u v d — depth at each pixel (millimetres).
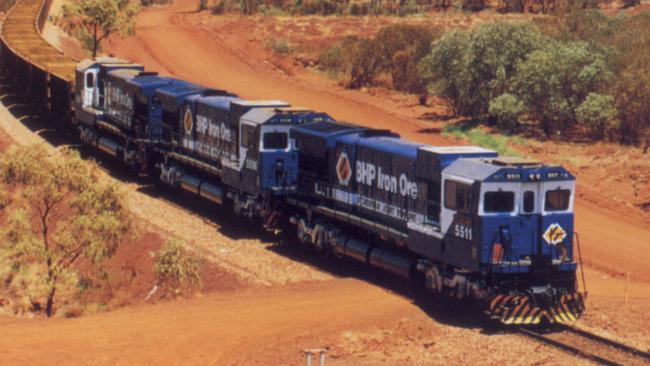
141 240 54188
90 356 33594
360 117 88312
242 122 54250
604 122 74625
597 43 90062
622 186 63000
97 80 76750
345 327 37094
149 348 34531
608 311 40031
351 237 47312
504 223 37250
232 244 52688
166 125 66250
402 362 33250
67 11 124750
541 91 77875
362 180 46406
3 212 56875
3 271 50875
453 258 38781
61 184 50500
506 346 34750
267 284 45031
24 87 94375
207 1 174750
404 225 43062
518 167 37469
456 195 38438
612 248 50781
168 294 46938
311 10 157375
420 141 76250
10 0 158250
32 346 34625
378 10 155000
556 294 37094
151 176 69562
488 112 82750
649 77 74625
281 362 33094
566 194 38000
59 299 49656
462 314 38969
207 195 60188
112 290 50188
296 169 52719
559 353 34000
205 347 34750
